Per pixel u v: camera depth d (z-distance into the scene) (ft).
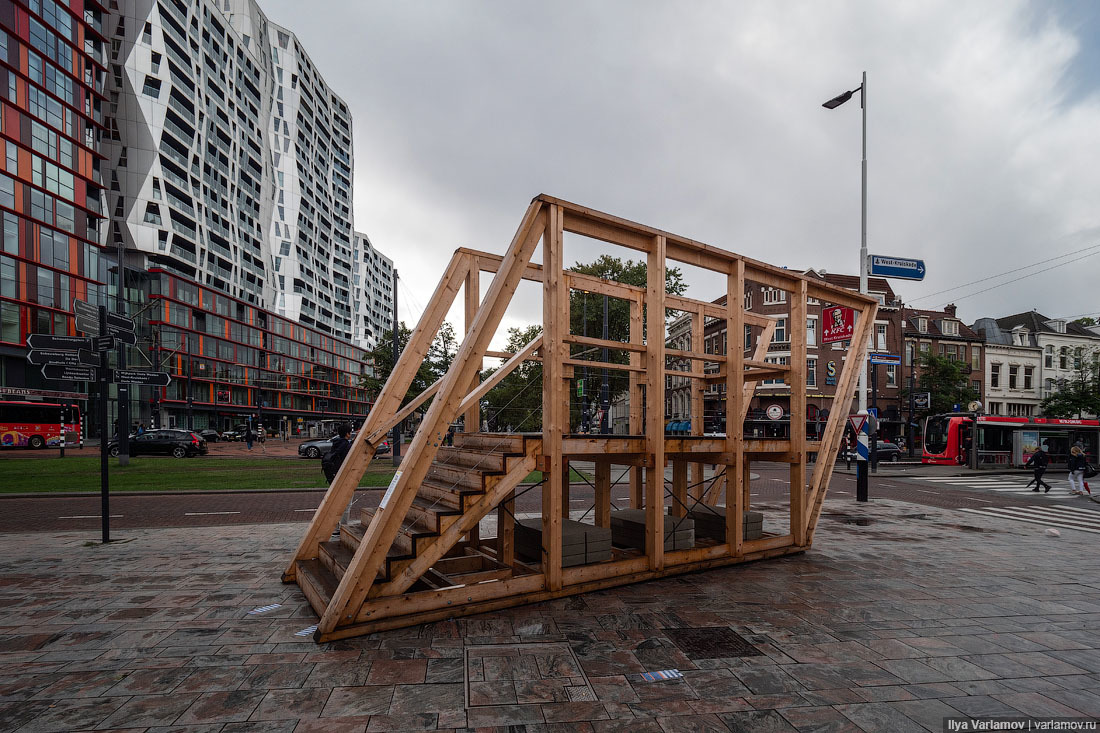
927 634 15.57
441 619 15.98
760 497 49.26
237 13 227.81
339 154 319.88
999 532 32.68
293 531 29.25
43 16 127.54
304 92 274.16
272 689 11.78
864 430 47.39
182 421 171.22
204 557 23.38
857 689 12.21
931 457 95.55
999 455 88.02
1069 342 156.97
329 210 303.07
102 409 27.04
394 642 14.35
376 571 15.02
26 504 40.01
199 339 177.58
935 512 41.06
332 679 12.26
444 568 19.57
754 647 14.43
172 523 32.35
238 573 20.83
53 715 10.68
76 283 135.33
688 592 19.17
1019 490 59.93
